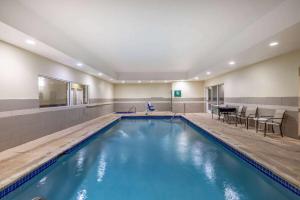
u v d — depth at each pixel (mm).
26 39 4129
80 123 8852
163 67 11094
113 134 7852
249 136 5836
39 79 5805
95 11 3865
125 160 4711
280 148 4480
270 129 6566
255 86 7312
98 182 3564
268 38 4066
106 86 13469
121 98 15750
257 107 7180
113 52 7328
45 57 5910
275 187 3256
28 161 3658
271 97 6406
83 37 5512
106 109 13414
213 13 3988
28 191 3229
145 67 11047
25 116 5059
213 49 6992
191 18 4219
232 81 9297
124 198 3012
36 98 5527
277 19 3711
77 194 3148
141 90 15680
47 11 3881
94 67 8055
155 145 6102
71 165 4379
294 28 3490
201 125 8070
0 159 3760
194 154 5176
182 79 12977
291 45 4672
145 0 3455
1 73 4324
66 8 3744
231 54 5820
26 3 3551
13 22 3436
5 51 4422
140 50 7023
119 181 3594
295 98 5410
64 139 5539
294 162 3574
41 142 5156
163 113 13789
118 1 3480
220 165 4375
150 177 3758
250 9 3822
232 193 3170
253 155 3973
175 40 5801
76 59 6223
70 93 7887
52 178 3721
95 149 5652
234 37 5582
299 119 5340
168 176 3811
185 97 14180
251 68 7562
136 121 11609
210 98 13172
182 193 3164
